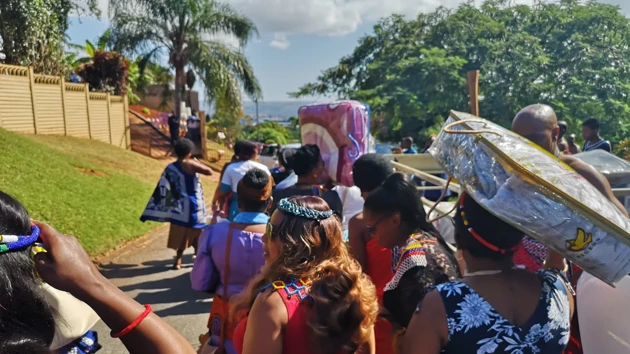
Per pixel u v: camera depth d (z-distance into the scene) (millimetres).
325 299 1660
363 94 17609
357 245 2637
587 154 3652
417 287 2090
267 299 1785
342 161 4992
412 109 16219
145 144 22812
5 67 14375
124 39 23203
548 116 2912
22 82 15133
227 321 2889
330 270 1753
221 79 24094
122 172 14648
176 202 6660
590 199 1547
